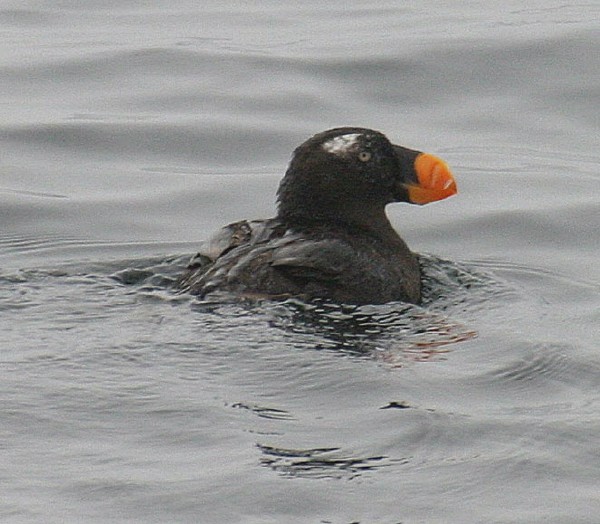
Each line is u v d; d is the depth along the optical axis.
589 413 10.61
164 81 20.64
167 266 13.80
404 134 18.97
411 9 24.30
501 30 22.20
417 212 16.70
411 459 9.78
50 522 8.80
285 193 13.28
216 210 16.66
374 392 10.73
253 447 9.84
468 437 10.13
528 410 10.67
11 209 16.45
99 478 9.36
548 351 11.73
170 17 23.98
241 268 12.23
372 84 20.41
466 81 20.45
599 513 9.21
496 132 19.14
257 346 11.30
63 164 18.02
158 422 10.14
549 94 20.11
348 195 13.16
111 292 12.70
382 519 9.05
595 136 19.08
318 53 21.47
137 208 16.61
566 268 14.84
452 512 9.17
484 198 17.05
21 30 23.20
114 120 19.23
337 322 11.84
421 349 11.60
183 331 11.53
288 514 9.06
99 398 10.43
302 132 18.92
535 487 9.54
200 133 18.83
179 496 9.16
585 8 23.69
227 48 21.91
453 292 13.32
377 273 12.46
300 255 12.22
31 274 13.44
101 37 22.69
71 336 11.51
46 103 19.89
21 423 10.05
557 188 17.31
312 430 10.11
